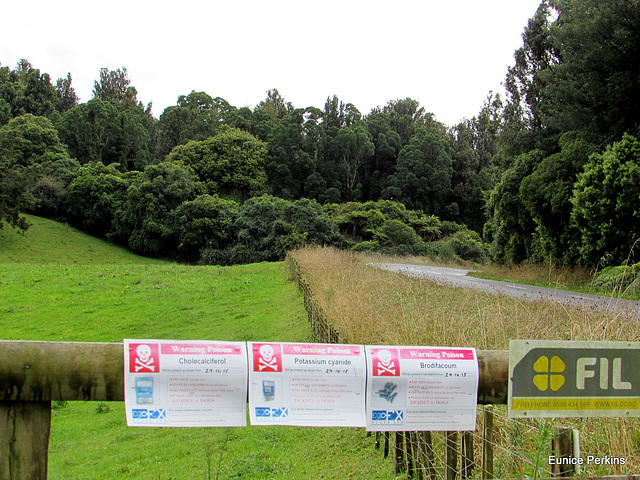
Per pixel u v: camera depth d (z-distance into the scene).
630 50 20.22
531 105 29.27
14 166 50.34
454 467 3.76
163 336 15.77
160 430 8.77
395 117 96.06
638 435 4.04
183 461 6.71
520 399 2.78
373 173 85.75
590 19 20.97
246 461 6.09
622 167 18.19
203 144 75.25
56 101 102.00
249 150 76.19
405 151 79.56
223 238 55.12
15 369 2.51
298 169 80.44
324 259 21.83
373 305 9.84
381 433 5.82
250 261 52.12
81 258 55.62
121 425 9.51
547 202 23.78
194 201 58.34
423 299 10.80
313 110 90.12
